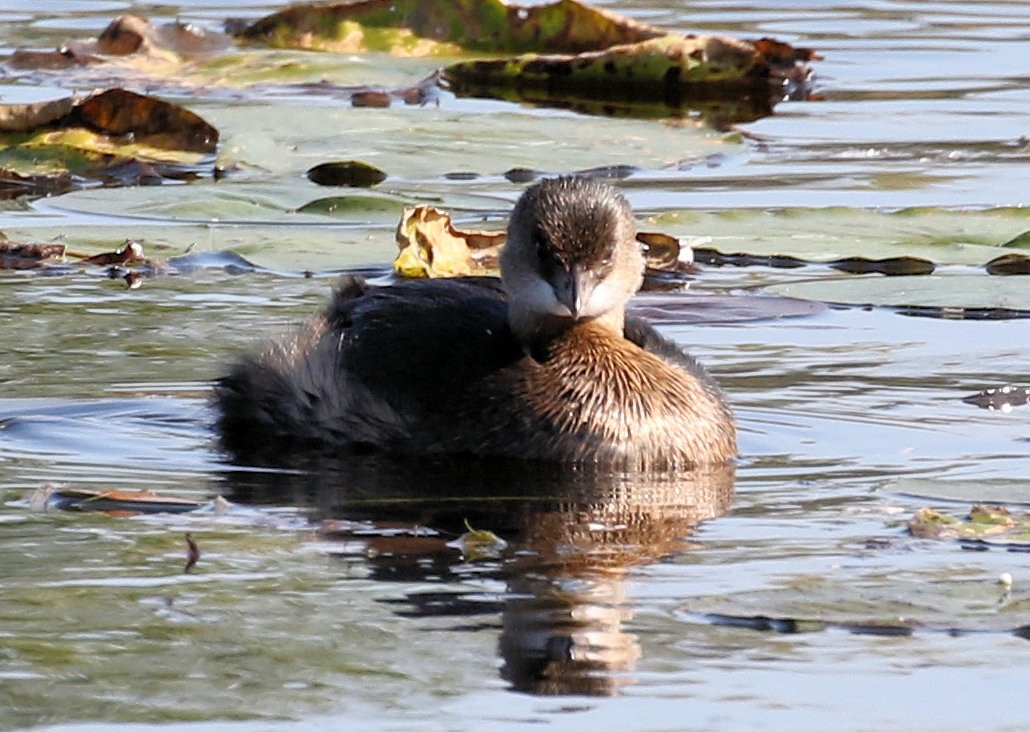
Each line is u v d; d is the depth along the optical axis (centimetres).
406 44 2802
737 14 3119
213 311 1557
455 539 1040
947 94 2558
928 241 1773
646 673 844
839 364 1430
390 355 1296
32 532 1041
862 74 2702
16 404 1309
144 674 842
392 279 1688
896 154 2198
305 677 835
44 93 2453
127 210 1905
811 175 2084
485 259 1733
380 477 1186
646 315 1568
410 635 886
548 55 2745
